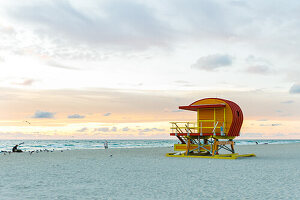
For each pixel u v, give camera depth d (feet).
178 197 28.25
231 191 31.24
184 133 79.97
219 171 48.85
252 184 35.78
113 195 29.30
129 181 38.42
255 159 73.92
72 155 91.50
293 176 42.83
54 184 36.22
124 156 85.66
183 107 80.23
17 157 83.61
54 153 103.14
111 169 52.31
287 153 103.60
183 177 42.04
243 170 50.24
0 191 31.60
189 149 82.58
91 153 102.27
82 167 55.72
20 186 34.78
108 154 96.07
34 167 55.93
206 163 62.69
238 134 82.74
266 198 27.55
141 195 29.25
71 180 39.40
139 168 53.78
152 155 90.12
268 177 41.78
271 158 77.82
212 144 78.54
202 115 78.64
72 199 27.45
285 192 30.48
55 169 52.54
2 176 43.42
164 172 47.75
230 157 74.95
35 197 28.40
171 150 125.90
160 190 31.96
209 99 77.56
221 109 75.56
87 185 35.40
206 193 30.19
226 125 74.13
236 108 78.38
